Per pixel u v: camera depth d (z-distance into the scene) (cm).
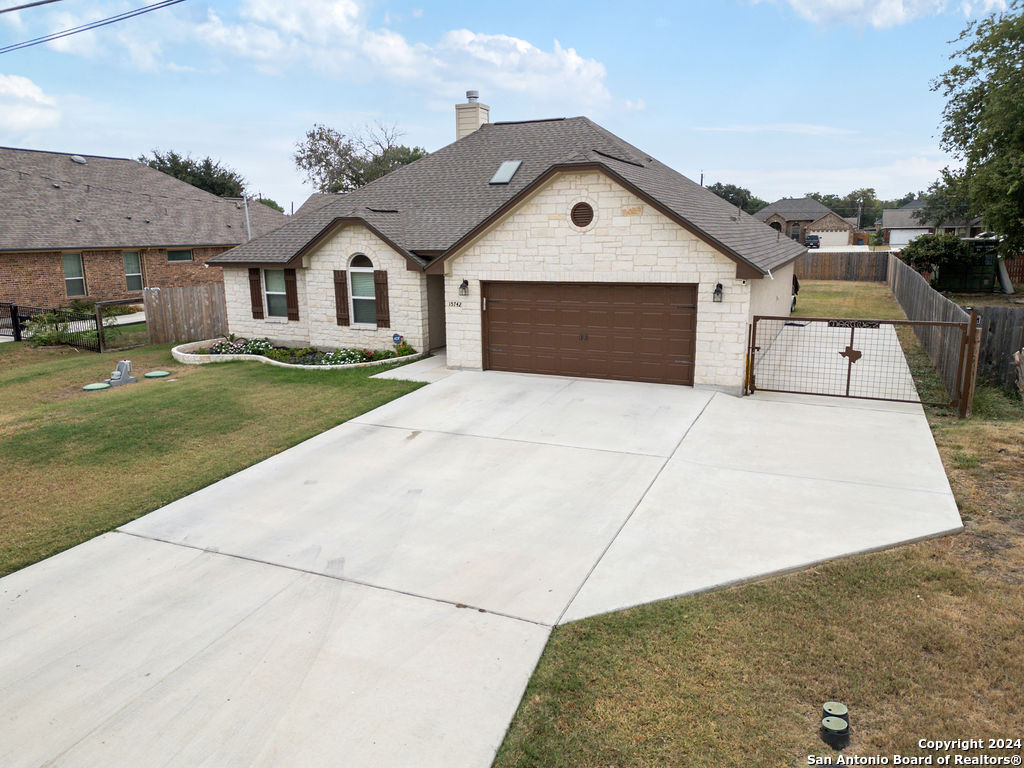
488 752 465
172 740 487
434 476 966
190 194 3631
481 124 2353
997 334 1350
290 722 499
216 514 866
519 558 727
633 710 497
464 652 572
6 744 490
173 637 609
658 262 1359
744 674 528
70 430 1217
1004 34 2625
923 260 3266
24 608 665
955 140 3014
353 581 693
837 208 13388
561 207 1422
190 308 2250
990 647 542
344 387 1475
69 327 2248
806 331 2128
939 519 768
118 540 805
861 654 544
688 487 895
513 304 1527
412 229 1786
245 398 1409
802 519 789
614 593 651
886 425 1127
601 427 1155
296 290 1905
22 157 3011
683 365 1398
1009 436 1019
